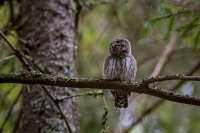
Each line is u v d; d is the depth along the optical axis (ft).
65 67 35.42
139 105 48.80
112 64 32.60
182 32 38.22
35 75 25.30
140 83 24.89
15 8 43.14
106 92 38.81
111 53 32.96
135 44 47.65
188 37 42.16
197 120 53.36
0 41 32.94
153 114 51.70
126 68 32.45
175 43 45.47
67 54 35.86
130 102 47.39
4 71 41.50
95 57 49.16
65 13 36.83
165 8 36.40
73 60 36.32
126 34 48.44
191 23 36.45
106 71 32.89
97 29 50.83
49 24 36.22
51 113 34.17
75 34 40.19
